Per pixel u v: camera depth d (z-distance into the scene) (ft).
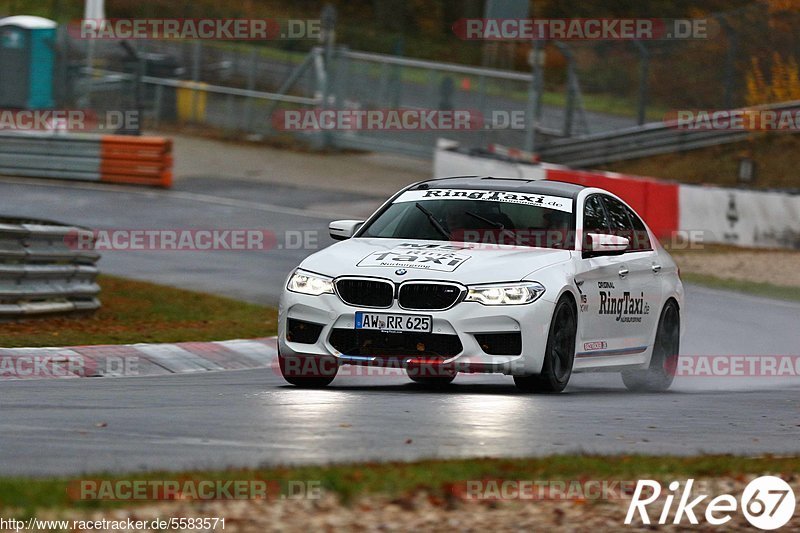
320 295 103.96
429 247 108.37
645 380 126.62
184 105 454.40
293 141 432.66
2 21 440.86
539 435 81.82
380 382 118.73
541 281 103.76
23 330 141.79
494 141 380.99
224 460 68.13
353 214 311.27
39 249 150.00
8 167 354.33
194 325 159.02
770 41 375.66
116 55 460.96
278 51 524.93
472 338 100.68
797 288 225.15
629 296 118.62
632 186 283.59
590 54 379.14
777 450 81.92
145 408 90.89
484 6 637.30
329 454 71.10
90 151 348.38
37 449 71.20
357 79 418.10
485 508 58.44
